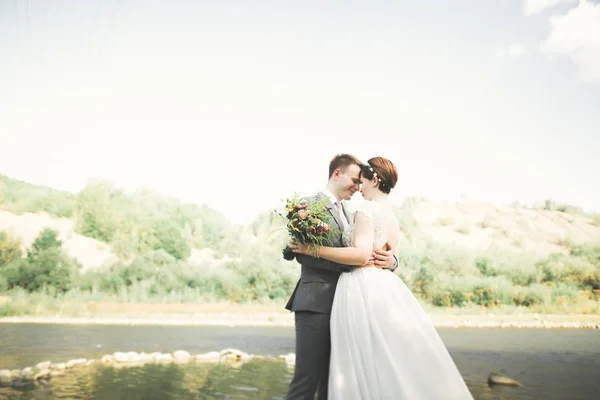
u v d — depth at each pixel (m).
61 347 7.48
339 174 2.54
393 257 2.40
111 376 5.20
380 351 2.11
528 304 16.47
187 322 12.91
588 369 6.36
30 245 16.42
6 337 8.59
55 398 4.16
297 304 2.29
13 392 4.35
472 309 16.48
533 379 5.62
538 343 9.29
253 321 13.59
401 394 2.02
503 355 7.68
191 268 16.94
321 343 2.26
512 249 18.11
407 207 20.33
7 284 15.12
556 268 17.34
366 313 2.18
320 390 2.30
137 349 7.52
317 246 2.24
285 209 2.37
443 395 2.04
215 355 6.93
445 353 2.15
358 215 2.34
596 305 16.17
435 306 16.81
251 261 17.34
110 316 13.73
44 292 15.34
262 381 5.14
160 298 16.16
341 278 2.31
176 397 4.32
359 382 2.10
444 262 17.62
